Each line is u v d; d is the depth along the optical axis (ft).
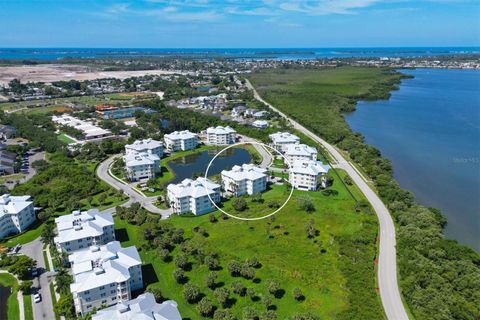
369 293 401.08
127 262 408.87
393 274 440.45
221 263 467.11
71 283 401.90
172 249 501.15
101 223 498.69
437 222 545.03
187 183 620.49
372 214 584.81
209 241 518.37
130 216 572.10
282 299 400.26
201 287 421.59
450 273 417.69
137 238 526.98
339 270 447.83
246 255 484.74
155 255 485.97
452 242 483.10
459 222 578.66
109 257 408.87
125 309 330.54
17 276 438.40
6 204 544.21
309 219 578.66
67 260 452.76
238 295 406.21
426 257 459.73
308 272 445.78
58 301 381.81
